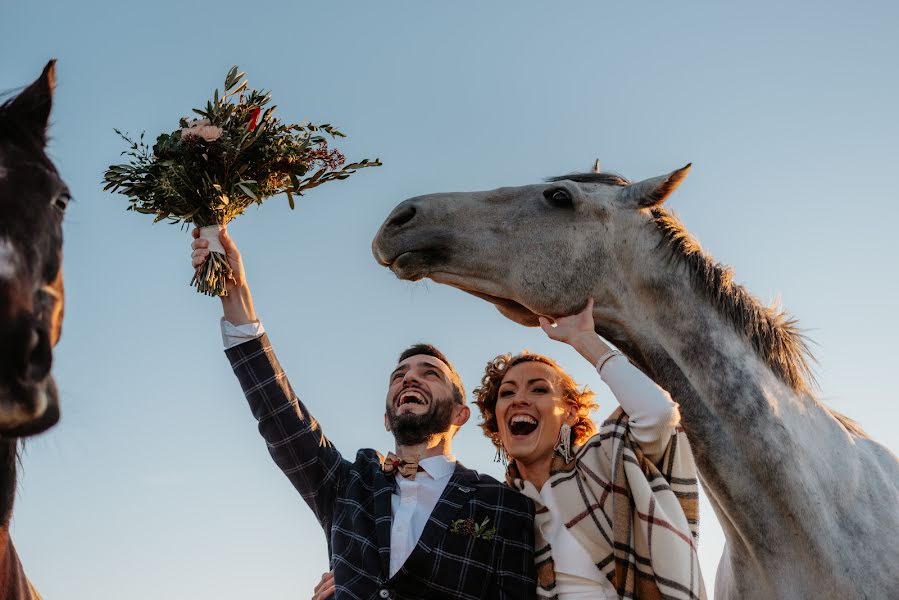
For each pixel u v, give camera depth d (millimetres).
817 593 3158
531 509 3436
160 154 3371
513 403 3607
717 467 3301
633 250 3500
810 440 3285
